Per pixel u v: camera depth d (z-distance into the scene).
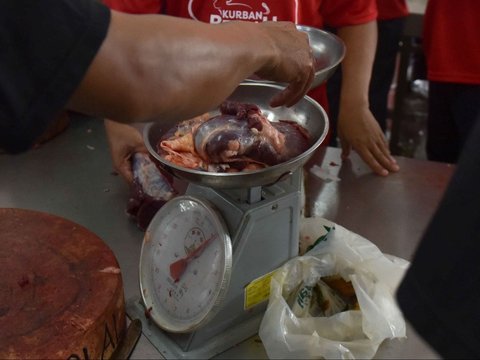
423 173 1.30
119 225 1.12
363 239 0.97
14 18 0.49
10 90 0.50
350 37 1.41
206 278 0.81
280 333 0.83
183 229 0.86
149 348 0.87
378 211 1.18
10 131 0.51
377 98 2.12
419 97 2.83
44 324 0.76
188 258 0.85
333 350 0.81
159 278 0.89
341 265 0.90
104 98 0.53
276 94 0.85
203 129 0.78
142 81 0.54
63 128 1.41
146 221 1.08
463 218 0.51
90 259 0.88
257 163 0.77
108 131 1.15
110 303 0.80
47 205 1.18
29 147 0.53
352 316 0.85
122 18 0.54
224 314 0.85
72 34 0.50
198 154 0.79
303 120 0.88
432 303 0.54
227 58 0.59
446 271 0.53
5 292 0.81
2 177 1.26
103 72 0.52
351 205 1.20
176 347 0.86
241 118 0.79
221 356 0.85
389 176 1.29
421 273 0.55
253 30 0.65
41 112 0.51
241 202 0.80
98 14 0.52
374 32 1.44
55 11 0.50
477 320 0.52
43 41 0.50
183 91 0.56
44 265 0.86
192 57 0.56
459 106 1.76
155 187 1.07
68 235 0.93
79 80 0.51
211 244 0.81
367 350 0.83
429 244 0.54
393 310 0.86
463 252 0.51
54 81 0.50
